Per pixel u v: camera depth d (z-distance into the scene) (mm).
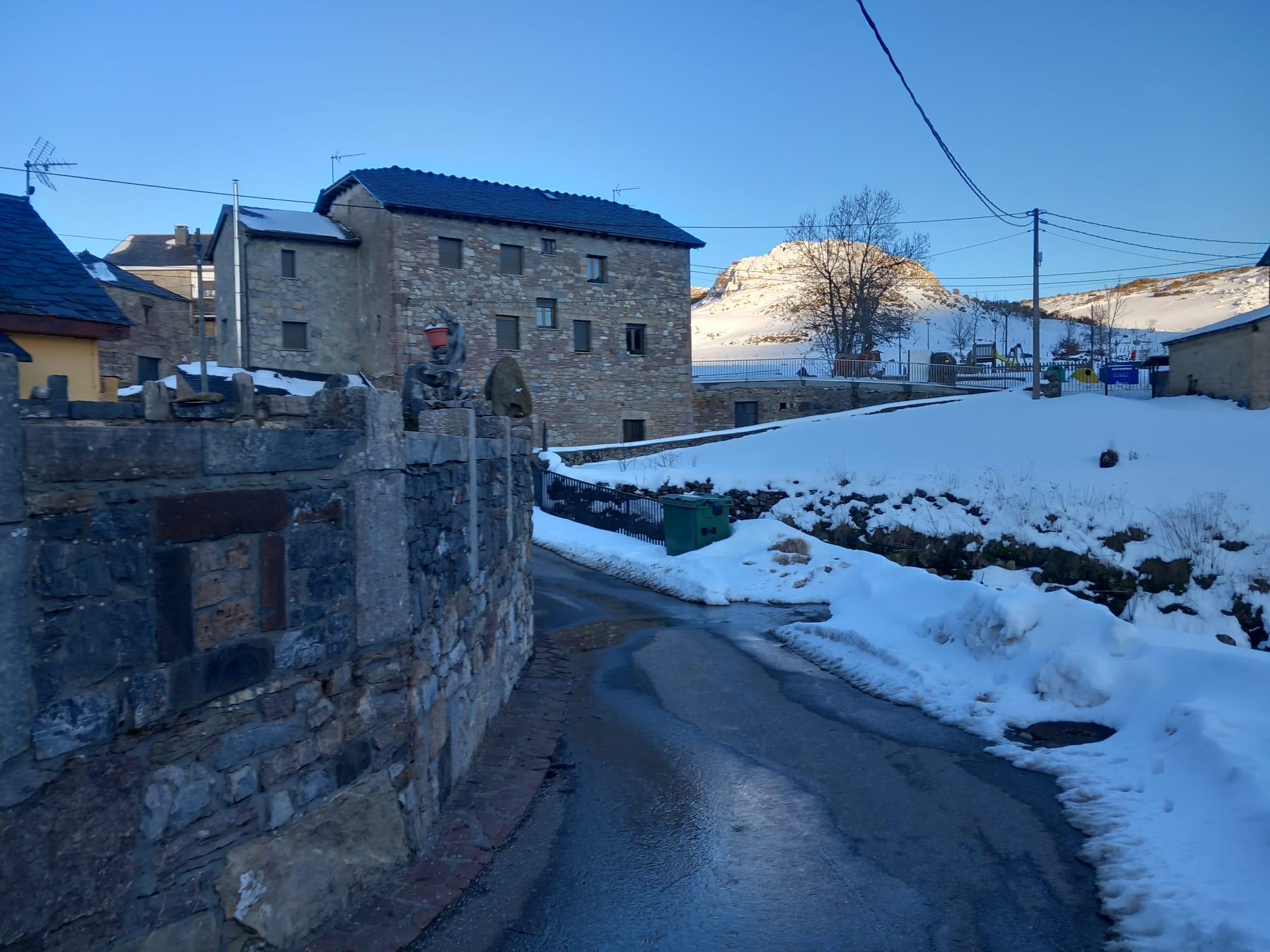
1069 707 7191
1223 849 4492
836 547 15633
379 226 29266
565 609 13289
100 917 3053
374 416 4566
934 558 17906
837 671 9305
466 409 6645
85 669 3016
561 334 32250
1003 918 4324
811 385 36438
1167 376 27438
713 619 12359
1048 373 29531
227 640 3643
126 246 45062
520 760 6660
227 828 3613
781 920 4383
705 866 4984
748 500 21625
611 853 5148
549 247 31984
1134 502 17516
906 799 5840
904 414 27172
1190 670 6695
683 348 35188
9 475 2762
